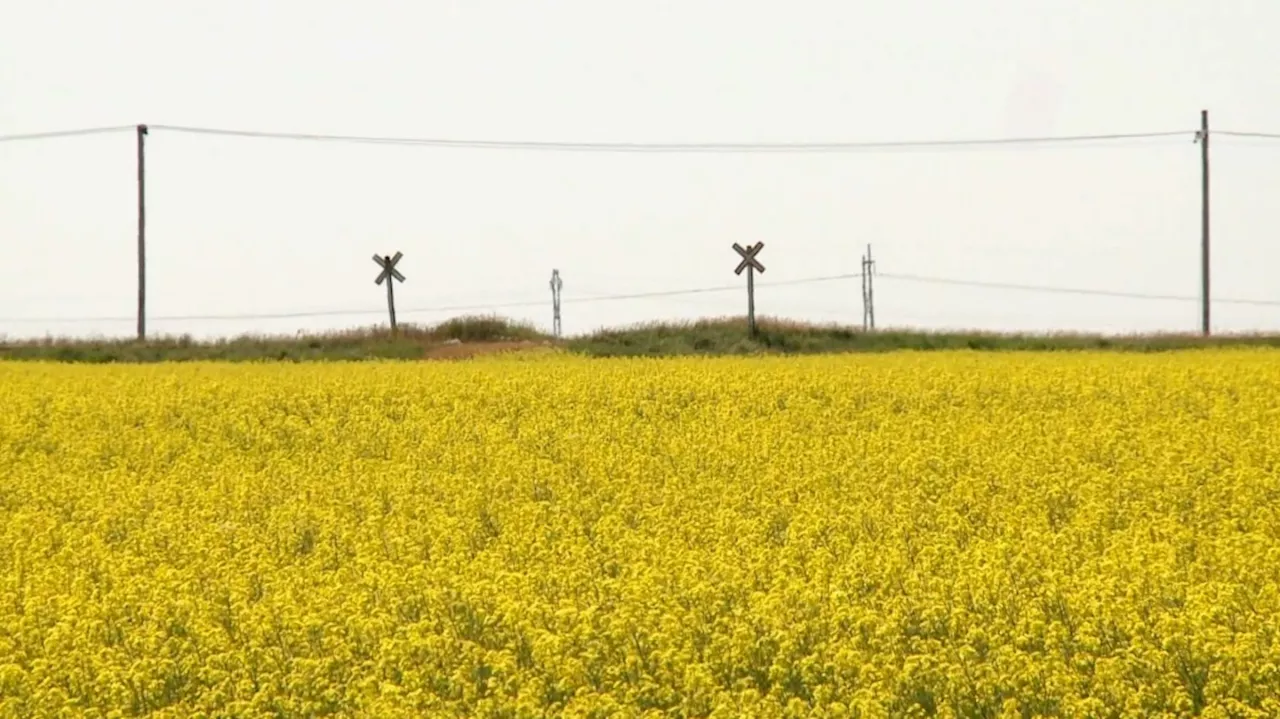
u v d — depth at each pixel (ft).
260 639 93.25
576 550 113.60
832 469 147.74
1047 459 149.48
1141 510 126.62
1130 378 209.67
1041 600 96.58
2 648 93.81
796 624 92.48
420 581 105.09
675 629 90.58
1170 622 88.48
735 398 201.98
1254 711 78.43
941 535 119.34
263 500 143.74
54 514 141.18
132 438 180.45
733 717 78.33
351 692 83.66
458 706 83.41
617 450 163.22
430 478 148.87
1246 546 108.47
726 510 128.77
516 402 202.80
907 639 92.02
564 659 87.20
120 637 98.53
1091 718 78.84
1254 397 190.80
